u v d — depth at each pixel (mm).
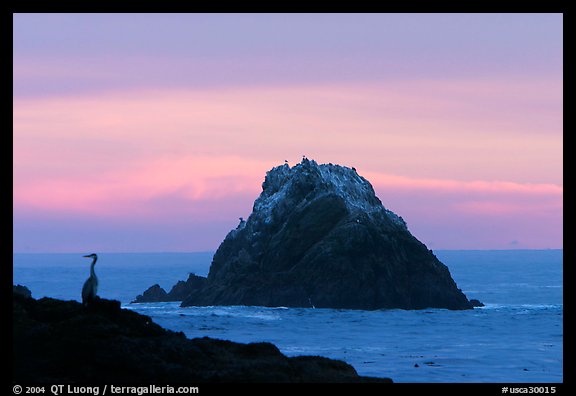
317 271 146000
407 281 147000
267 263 152000
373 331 107750
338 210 152750
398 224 154000
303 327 112062
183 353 47312
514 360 78500
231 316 126062
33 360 44250
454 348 88812
